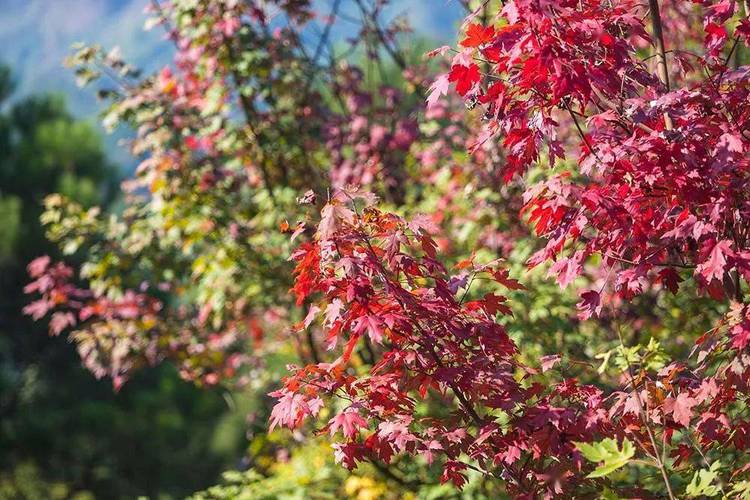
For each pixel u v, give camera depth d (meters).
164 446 20.92
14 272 20.28
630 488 4.24
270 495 7.56
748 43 4.25
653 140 3.88
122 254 9.05
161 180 8.61
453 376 4.03
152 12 8.91
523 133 4.10
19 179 20.66
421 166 8.70
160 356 9.12
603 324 6.89
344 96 9.22
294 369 4.20
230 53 8.38
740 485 3.96
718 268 3.73
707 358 4.33
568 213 4.09
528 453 4.23
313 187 8.70
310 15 8.83
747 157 3.96
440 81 4.03
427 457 3.98
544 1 3.70
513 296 6.76
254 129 8.59
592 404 4.12
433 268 4.12
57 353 20.94
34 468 20.22
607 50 4.08
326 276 4.10
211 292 8.84
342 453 4.12
